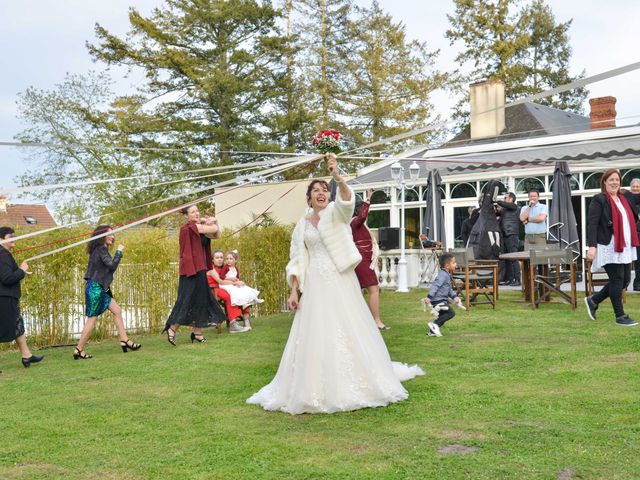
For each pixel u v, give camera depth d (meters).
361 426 4.59
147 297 10.88
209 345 8.76
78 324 10.23
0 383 6.73
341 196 5.18
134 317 10.98
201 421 4.92
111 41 32.53
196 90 32.50
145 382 6.43
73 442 4.52
